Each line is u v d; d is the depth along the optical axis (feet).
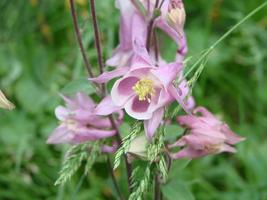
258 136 1.34
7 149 1.29
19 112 1.37
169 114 0.73
